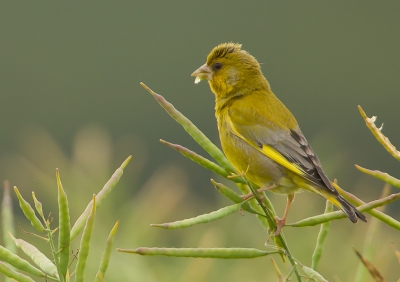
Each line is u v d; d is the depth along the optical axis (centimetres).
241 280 865
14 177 1225
